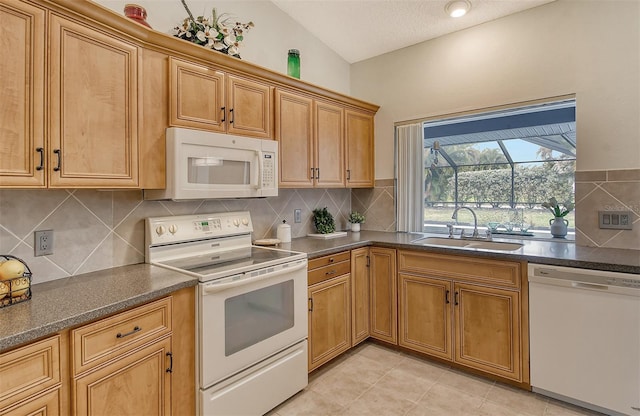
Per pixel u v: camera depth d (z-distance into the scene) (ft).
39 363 3.71
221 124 6.92
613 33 7.43
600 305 6.14
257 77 7.66
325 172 9.45
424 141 10.96
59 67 4.69
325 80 10.90
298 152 8.65
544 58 8.30
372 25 9.75
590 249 7.39
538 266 6.74
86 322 4.12
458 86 9.66
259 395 6.28
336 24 9.89
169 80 6.15
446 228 10.66
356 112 10.61
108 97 5.27
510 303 7.14
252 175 7.35
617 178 7.42
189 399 5.42
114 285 5.12
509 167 9.76
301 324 7.16
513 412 6.53
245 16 8.53
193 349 5.48
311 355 7.57
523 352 7.02
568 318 6.48
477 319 7.59
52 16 4.61
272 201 9.30
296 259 7.09
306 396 7.13
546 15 8.25
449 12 8.81
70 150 4.82
